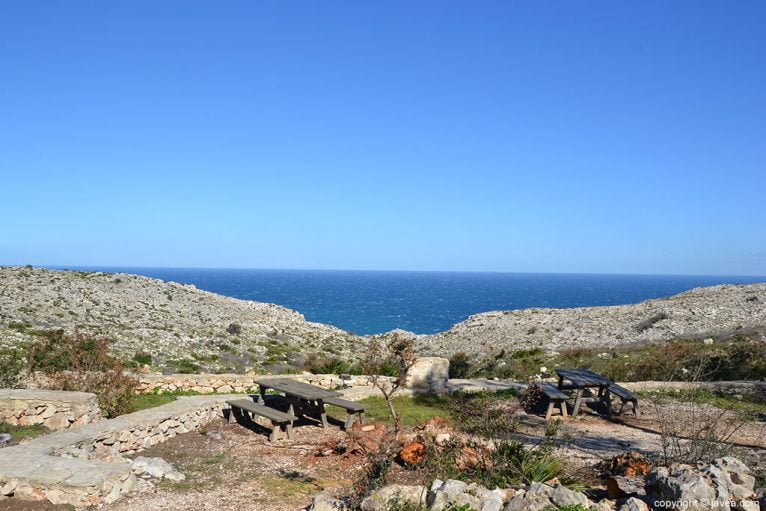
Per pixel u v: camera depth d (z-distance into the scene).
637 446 10.47
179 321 32.12
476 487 6.21
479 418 9.55
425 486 6.57
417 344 40.25
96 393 11.38
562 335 35.41
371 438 10.34
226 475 8.77
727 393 15.34
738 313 33.38
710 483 5.74
